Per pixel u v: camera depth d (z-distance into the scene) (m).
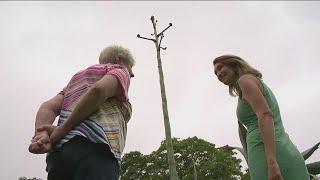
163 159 37.56
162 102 13.83
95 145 2.30
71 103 2.53
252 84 3.09
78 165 2.26
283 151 2.92
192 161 37.19
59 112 2.70
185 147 37.94
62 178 2.34
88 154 2.28
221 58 3.45
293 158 2.92
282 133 3.04
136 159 37.78
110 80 2.42
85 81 2.58
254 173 2.94
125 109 2.56
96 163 2.27
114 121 2.44
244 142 3.38
